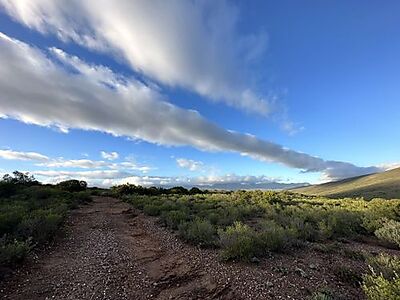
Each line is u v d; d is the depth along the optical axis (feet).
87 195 106.32
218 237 34.94
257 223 46.68
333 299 17.69
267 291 19.58
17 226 35.40
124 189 145.38
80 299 19.70
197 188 171.83
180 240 37.01
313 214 49.47
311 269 24.00
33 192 94.17
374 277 19.49
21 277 23.32
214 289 20.56
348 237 37.42
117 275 24.70
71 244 35.94
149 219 57.52
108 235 42.60
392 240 32.68
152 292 21.09
